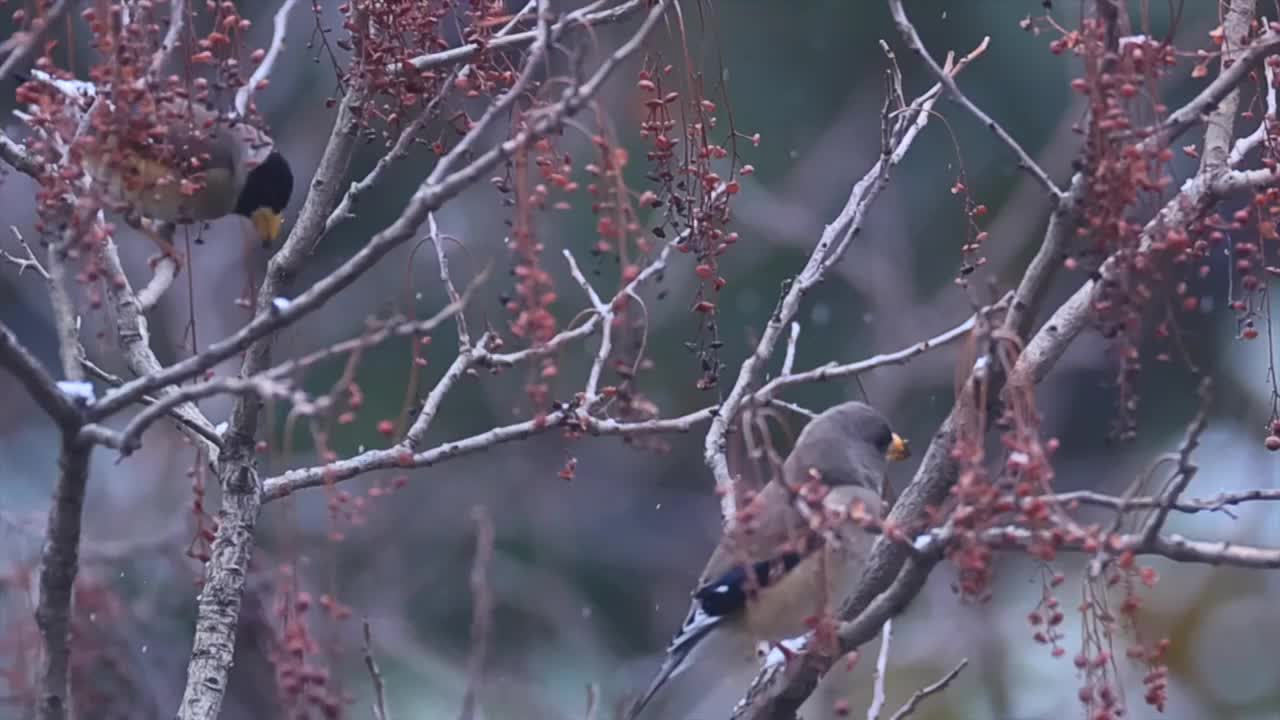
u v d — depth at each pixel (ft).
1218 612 70.85
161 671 42.96
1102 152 22.80
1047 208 79.61
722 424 30.42
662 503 83.20
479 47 29.35
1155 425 80.23
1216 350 77.77
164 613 44.50
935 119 80.12
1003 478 21.63
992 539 21.58
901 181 81.00
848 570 28.43
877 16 79.51
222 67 26.45
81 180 25.29
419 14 29.94
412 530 76.18
